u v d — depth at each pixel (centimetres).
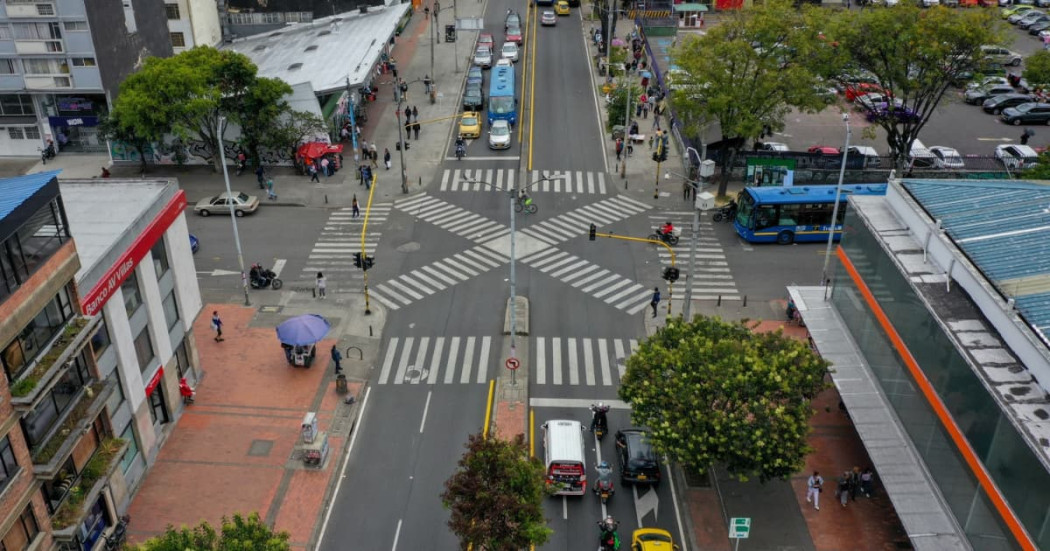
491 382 4112
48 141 6575
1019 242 3048
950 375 2800
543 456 3606
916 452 3092
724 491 3422
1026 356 2570
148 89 5834
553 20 10494
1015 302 2728
